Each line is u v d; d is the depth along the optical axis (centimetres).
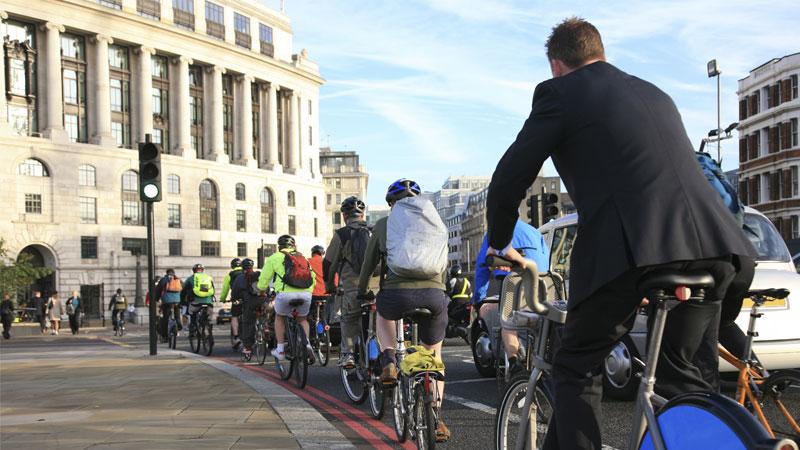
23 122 5806
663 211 232
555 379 264
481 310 777
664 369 263
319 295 1221
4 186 5472
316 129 9006
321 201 8838
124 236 6200
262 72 7994
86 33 6266
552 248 841
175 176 6819
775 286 665
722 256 234
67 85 6159
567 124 250
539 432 307
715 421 208
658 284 229
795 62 5119
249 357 1341
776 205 5256
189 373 1062
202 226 7019
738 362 398
